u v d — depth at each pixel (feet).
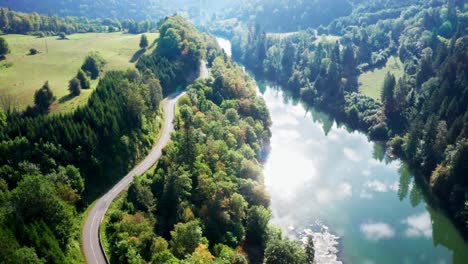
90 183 415.44
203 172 423.23
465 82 566.36
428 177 524.52
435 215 469.57
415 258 405.18
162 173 419.74
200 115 531.50
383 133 654.94
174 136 490.49
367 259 400.88
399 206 488.44
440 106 564.30
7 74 583.58
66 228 325.01
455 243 426.92
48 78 576.61
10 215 286.87
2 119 412.57
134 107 486.79
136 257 310.45
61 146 403.95
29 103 483.51
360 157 610.24
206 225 379.76
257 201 433.89
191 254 328.29
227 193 406.41
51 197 317.83
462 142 459.73
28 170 366.43
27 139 391.24
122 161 449.06
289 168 572.10
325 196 508.12
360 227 449.48
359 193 516.32
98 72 629.51
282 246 336.29
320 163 588.91
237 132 536.42
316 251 408.87
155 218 378.73
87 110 445.37
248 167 467.11
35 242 280.31
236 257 336.08
